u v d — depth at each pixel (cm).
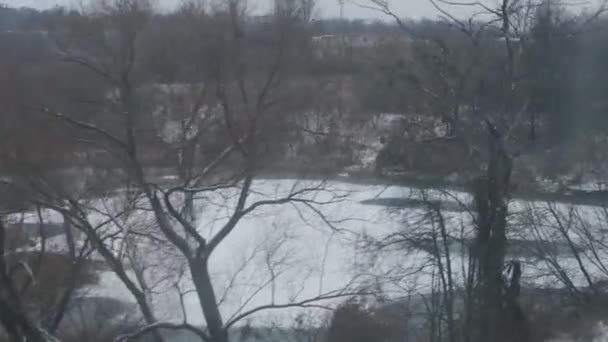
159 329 1631
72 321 1664
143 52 1766
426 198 1634
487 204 1571
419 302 1625
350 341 1505
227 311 1628
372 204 1727
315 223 1741
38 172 1680
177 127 1786
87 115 1767
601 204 1703
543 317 1523
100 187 1739
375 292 1540
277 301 1628
